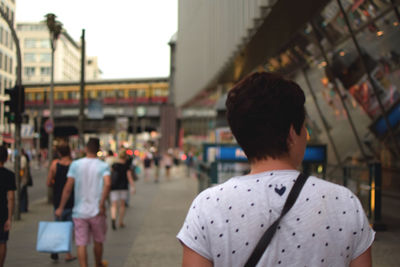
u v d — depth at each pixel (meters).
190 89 30.89
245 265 1.10
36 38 100.38
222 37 17.20
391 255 5.86
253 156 1.25
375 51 10.34
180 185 20.98
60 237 5.14
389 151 10.71
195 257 1.15
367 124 11.74
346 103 12.89
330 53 12.79
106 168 5.20
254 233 1.11
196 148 39.06
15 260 6.07
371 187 7.73
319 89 14.82
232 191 1.17
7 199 4.71
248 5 12.62
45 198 15.04
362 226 1.14
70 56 125.56
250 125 1.23
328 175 9.41
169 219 9.99
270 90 1.23
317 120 15.76
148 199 14.47
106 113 54.91
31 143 62.56
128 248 6.87
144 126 68.06
